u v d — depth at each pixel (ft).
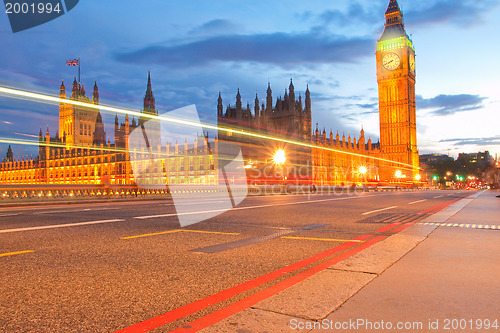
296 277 16.16
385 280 14.56
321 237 28.60
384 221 39.42
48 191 83.10
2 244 24.70
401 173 444.96
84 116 556.92
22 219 40.47
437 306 11.50
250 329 9.71
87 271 17.70
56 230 31.37
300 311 11.02
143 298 13.67
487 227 31.17
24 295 13.98
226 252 22.52
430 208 57.21
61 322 11.33
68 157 537.24
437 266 16.92
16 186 88.17
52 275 16.90
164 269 18.17
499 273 15.57
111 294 14.15
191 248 23.75
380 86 468.75
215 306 12.80
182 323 11.26
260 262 19.81
